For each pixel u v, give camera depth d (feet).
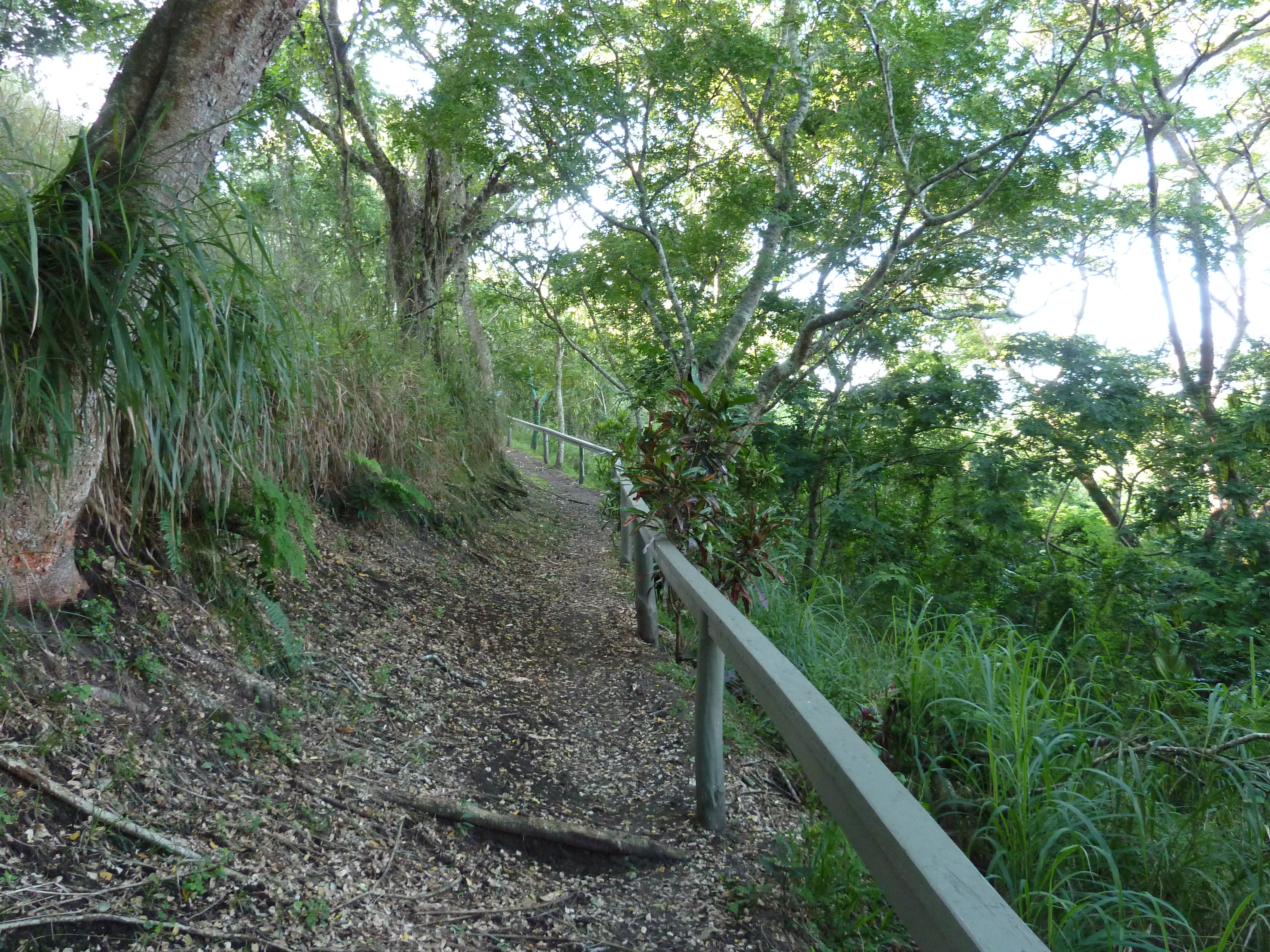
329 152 30.40
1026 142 23.36
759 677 7.75
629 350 40.65
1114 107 24.76
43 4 17.12
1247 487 32.60
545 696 14.52
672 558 13.48
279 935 6.53
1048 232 27.86
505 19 23.57
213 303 7.32
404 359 22.75
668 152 28.02
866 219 29.19
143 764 7.72
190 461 9.35
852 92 27.61
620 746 12.85
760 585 18.08
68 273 6.95
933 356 36.86
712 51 25.71
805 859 9.77
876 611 27.27
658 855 9.45
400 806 9.16
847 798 5.49
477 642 16.30
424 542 21.21
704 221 31.55
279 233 18.16
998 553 34.14
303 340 9.99
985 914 3.90
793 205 29.09
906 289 31.04
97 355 7.07
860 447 34.91
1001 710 12.07
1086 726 13.29
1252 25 30.68
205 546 11.30
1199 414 34.99
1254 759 11.82
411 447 22.02
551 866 9.03
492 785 10.62
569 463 69.21
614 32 25.76
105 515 9.70
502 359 52.80
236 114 8.84
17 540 8.02
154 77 7.99
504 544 26.66
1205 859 10.03
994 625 19.79
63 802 6.71
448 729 11.89
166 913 6.29
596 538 34.53
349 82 28.43
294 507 12.37
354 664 12.61
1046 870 9.34
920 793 11.64
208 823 7.48
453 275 34.45
